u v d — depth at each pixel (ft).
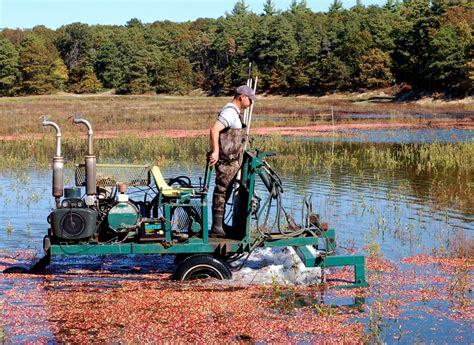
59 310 25.18
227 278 28.37
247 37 448.24
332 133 115.44
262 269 30.19
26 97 401.08
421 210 44.57
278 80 376.07
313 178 59.21
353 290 27.94
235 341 22.34
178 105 260.01
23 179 59.00
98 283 28.71
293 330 23.34
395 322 24.27
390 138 104.47
